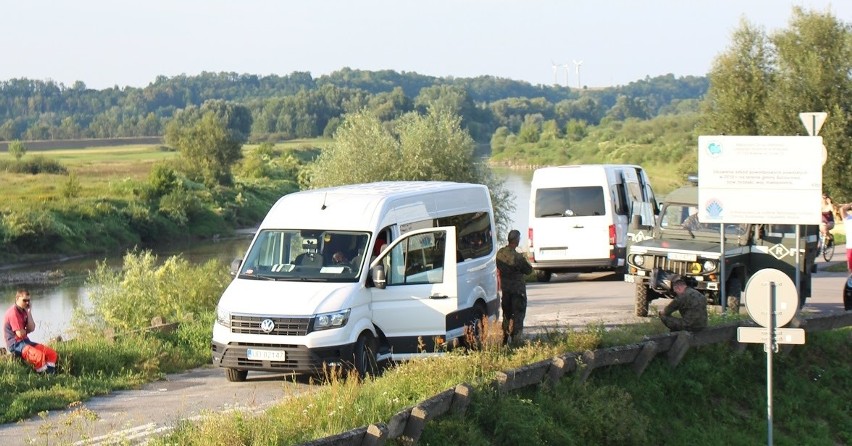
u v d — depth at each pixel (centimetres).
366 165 8312
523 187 16150
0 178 18112
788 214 3344
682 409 2728
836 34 9100
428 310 2736
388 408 2066
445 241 2761
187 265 4678
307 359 2547
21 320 2780
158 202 15225
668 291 3644
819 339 3281
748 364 3059
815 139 3312
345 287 2647
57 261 11788
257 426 1889
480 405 2153
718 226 3816
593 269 5422
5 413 2322
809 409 2975
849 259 3919
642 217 3941
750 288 2425
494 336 2652
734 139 3369
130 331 3294
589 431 2336
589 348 2731
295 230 2822
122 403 2486
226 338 2622
